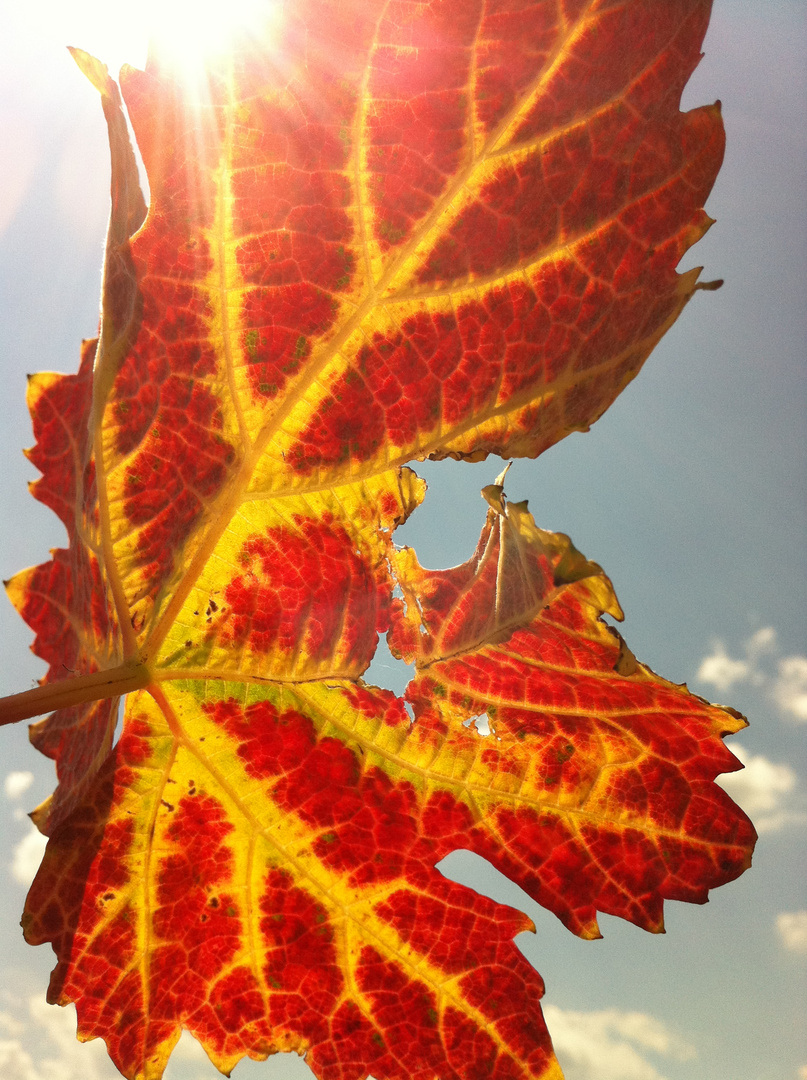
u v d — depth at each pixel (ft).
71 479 0.47
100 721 0.48
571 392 0.44
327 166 0.42
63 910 0.47
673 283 0.43
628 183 0.43
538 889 0.50
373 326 0.44
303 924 0.50
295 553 0.48
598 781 0.51
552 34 0.41
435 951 0.50
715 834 0.50
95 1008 0.48
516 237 0.43
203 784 0.49
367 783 0.50
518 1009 0.50
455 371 0.45
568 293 0.44
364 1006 0.50
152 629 0.47
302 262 0.44
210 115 0.42
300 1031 0.50
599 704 0.49
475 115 0.42
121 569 0.47
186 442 0.46
